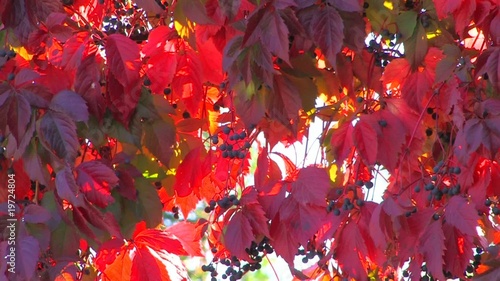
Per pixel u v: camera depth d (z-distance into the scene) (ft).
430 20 6.67
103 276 6.62
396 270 6.49
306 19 6.27
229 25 6.51
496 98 6.51
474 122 6.14
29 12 6.54
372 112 6.66
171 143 6.64
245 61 6.22
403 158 6.49
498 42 6.42
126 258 6.55
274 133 6.75
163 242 6.55
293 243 6.40
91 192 6.31
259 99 6.52
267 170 6.61
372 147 6.43
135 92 6.46
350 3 6.28
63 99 6.30
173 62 6.68
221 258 6.69
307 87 6.63
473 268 6.68
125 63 6.43
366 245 6.33
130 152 6.72
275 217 6.42
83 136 6.52
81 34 6.45
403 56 6.76
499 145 6.10
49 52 6.50
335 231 6.38
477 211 6.31
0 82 6.31
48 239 6.32
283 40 6.10
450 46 6.40
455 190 6.29
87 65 6.45
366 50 6.77
